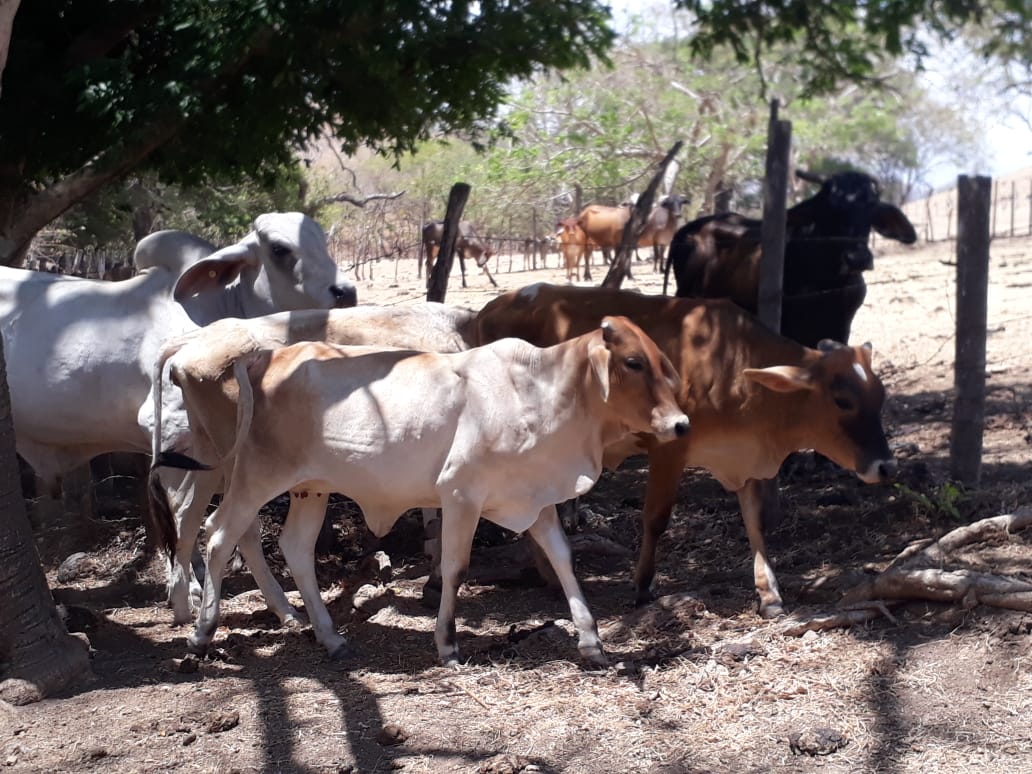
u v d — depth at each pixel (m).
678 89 22.67
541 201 23.08
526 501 4.96
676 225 20.88
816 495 7.59
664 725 4.27
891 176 27.95
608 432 4.97
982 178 6.96
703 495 7.88
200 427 5.52
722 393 5.52
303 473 5.09
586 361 4.80
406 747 4.18
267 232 6.44
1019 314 13.77
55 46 8.29
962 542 5.55
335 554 7.11
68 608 5.71
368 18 7.21
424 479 4.96
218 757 4.16
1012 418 9.09
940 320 14.29
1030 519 5.55
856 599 5.20
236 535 5.18
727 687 4.56
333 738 4.28
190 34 7.36
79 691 4.85
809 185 26.88
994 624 4.71
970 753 3.89
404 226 24.31
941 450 8.52
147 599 6.49
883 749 3.97
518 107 21.56
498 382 4.89
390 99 8.09
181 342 5.48
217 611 5.22
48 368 6.18
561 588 6.18
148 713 4.57
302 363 5.11
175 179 8.59
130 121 7.28
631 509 7.73
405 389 4.95
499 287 17.53
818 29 9.26
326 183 21.17
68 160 8.42
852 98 26.05
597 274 20.69
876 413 5.30
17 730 4.45
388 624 5.75
